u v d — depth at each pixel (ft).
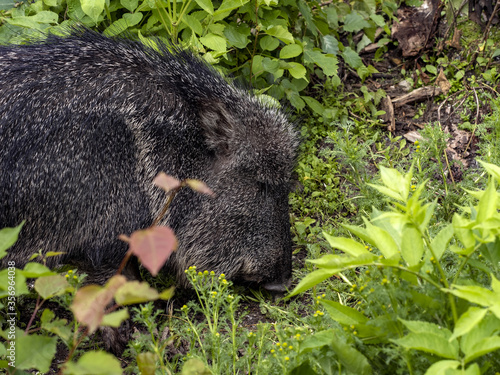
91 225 11.61
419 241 7.33
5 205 11.32
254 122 12.82
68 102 11.63
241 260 12.74
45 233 11.57
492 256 7.61
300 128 16.16
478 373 5.98
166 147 12.08
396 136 18.53
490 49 19.79
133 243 5.07
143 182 11.93
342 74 20.25
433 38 20.47
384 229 8.36
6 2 16.15
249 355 9.24
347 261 7.11
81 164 11.46
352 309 7.97
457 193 14.97
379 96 19.13
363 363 7.27
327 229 14.92
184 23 15.01
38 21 14.42
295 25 18.44
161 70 12.69
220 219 12.53
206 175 12.57
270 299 13.32
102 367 5.58
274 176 12.55
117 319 5.73
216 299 10.17
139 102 12.01
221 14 15.01
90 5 13.46
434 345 6.37
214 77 13.43
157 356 8.33
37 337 6.51
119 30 14.56
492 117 15.66
